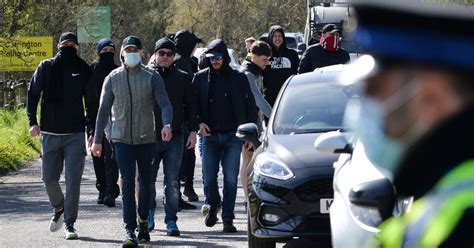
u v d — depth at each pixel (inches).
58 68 850.8
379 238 204.8
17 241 848.9
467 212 175.9
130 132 783.7
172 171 866.1
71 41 847.7
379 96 177.5
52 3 2491.4
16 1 1936.5
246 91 892.0
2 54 1963.6
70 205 854.5
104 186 1127.0
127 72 784.9
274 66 1084.5
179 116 864.3
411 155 177.0
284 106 818.8
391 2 169.2
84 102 1034.1
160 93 792.9
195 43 1071.0
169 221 866.1
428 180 177.8
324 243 796.6
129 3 3681.1
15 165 1638.8
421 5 169.8
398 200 196.4
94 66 1047.6
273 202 722.8
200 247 797.9
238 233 882.1
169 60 874.8
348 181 393.7
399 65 173.9
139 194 806.5
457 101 172.1
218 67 885.2
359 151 418.0
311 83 839.1
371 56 175.0
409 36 170.7
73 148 853.2
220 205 912.3
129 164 786.2
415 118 174.7
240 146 890.1
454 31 169.2
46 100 850.1
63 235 881.5
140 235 818.2
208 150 894.4
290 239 727.7
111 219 985.5
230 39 4790.8
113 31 3607.3
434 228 178.9
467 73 170.4
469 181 174.6
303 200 715.4
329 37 1069.8
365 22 172.4
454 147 173.8
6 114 2240.4
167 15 4854.8
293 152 741.3
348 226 372.8
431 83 172.6
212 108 887.7
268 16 4731.8
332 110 802.8
